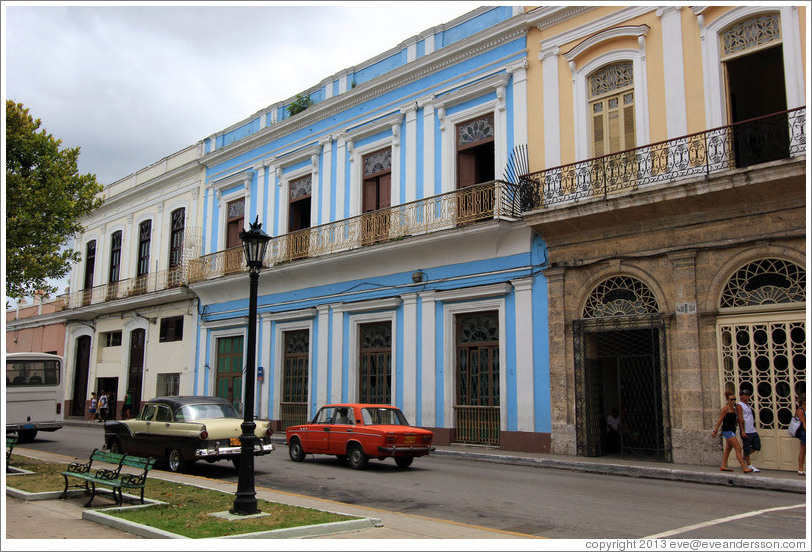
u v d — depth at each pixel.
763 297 12.63
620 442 14.80
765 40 13.29
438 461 15.02
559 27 16.55
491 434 16.58
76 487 10.34
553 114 16.34
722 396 12.81
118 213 32.53
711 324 13.05
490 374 16.91
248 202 25.06
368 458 13.38
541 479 11.97
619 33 15.28
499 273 16.72
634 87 15.05
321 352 20.91
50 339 35.66
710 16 14.01
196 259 25.97
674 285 13.58
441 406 17.45
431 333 17.97
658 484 11.38
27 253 14.21
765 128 12.88
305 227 23.77
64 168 15.05
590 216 14.52
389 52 20.70
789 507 9.11
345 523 7.49
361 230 19.84
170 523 7.59
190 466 13.22
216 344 25.38
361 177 21.06
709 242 13.16
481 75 18.08
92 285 33.75
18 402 19.58
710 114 13.73
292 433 14.95
